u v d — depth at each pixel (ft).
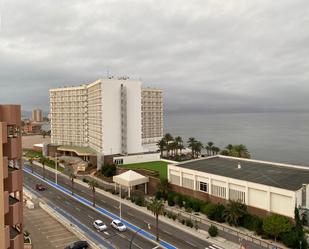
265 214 238.68
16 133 111.96
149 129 655.35
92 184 311.47
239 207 241.14
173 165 322.75
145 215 274.36
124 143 501.56
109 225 250.16
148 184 340.80
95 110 515.91
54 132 639.35
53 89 632.38
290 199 224.53
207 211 261.44
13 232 112.57
